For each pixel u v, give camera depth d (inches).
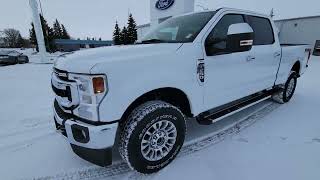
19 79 351.9
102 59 82.1
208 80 109.4
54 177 96.8
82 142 83.1
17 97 230.8
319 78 332.8
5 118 165.9
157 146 96.3
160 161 97.7
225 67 117.0
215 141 125.7
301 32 938.7
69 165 105.0
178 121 99.7
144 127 88.9
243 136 131.8
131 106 93.7
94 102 78.6
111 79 79.1
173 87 95.3
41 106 197.5
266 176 94.9
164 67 92.0
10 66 605.3
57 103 103.0
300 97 219.0
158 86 90.3
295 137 129.9
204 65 106.3
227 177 94.7
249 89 139.6
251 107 184.2
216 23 115.0
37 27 723.4
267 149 116.6
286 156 109.8
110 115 80.4
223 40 114.7
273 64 158.4
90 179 95.6
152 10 732.7
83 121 84.0
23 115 172.7
